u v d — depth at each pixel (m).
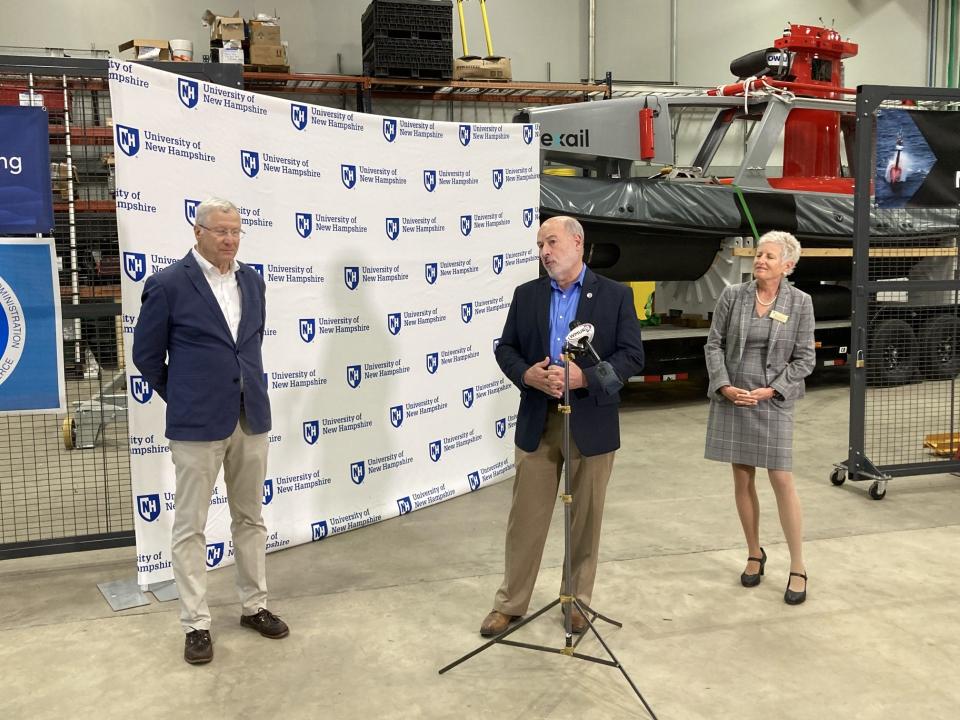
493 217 5.08
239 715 2.59
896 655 2.94
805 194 7.75
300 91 10.79
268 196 3.85
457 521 4.51
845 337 8.44
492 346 5.18
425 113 11.52
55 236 3.68
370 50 10.34
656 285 8.65
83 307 3.63
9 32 9.86
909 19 13.47
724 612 3.31
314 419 4.16
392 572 3.78
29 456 5.96
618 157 7.18
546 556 3.93
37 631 3.20
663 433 6.67
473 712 2.60
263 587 3.19
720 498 4.88
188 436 2.88
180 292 2.88
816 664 2.88
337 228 4.18
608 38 12.05
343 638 3.12
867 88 4.70
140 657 2.98
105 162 3.77
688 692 2.70
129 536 3.82
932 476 5.39
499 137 5.05
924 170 4.86
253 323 3.05
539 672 2.85
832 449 6.08
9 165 3.46
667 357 7.55
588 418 2.94
